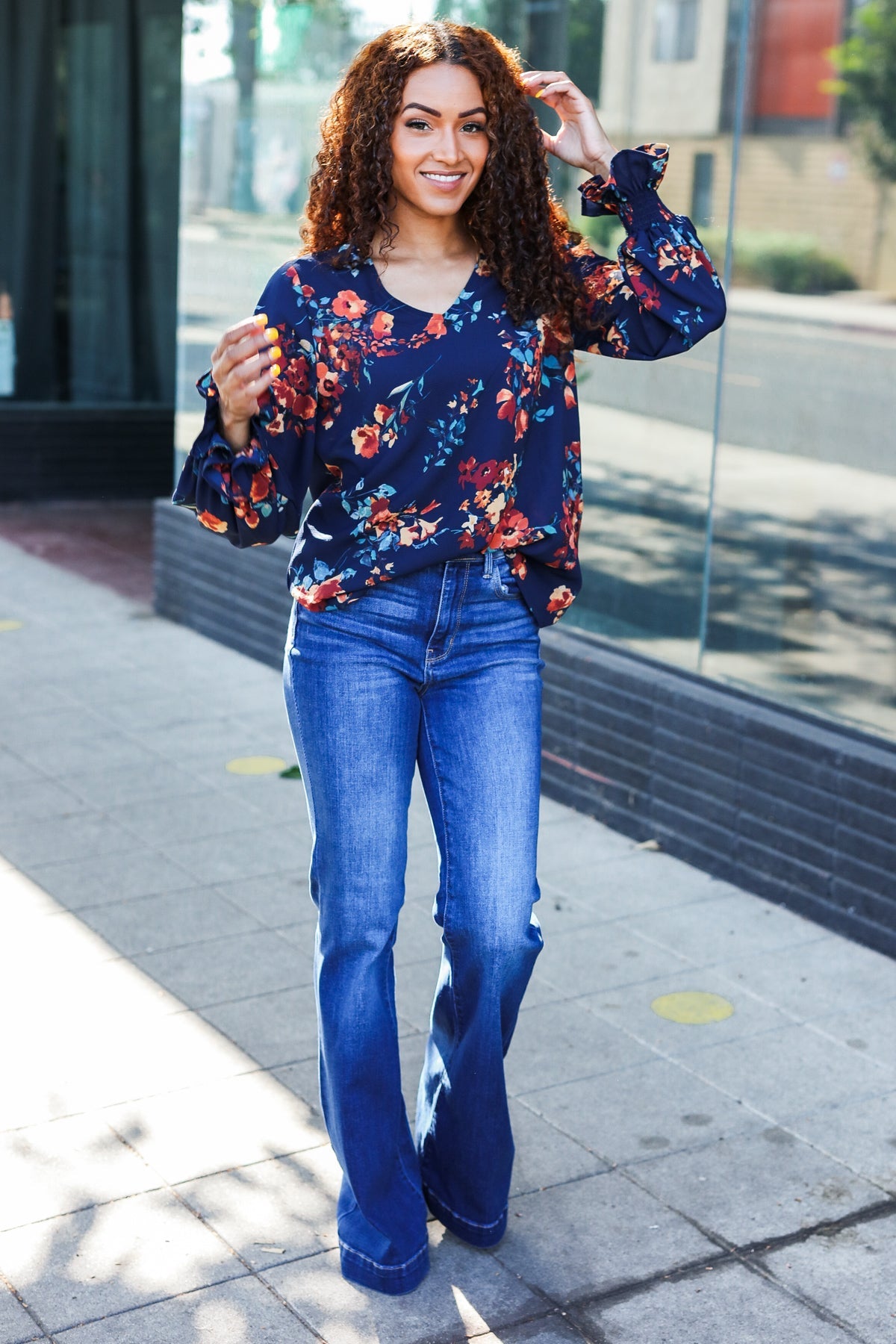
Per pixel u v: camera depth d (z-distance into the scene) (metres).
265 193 6.14
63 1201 2.81
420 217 2.37
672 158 4.54
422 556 2.37
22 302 9.88
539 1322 2.52
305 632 2.48
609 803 4.71
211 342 6.61
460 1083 2.57
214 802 4.89
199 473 2.28
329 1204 2.82
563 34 4.95
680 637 4.64
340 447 2.35
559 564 2.48
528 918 2.46
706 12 4.36
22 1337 2.45
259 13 6.16
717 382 4.45
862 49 3.90
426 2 5.48
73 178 9.90
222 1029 3.46
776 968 3.80
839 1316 2.55
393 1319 2.52
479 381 2.32
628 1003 3.62
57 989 3.62
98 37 9.62
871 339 3.96
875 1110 3.17
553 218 2.51
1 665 6.37
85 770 5.16
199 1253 2.67
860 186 3.96
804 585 4.23
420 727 2.52
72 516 9.57
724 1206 2.85
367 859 2.44
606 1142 3.05
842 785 3.92
